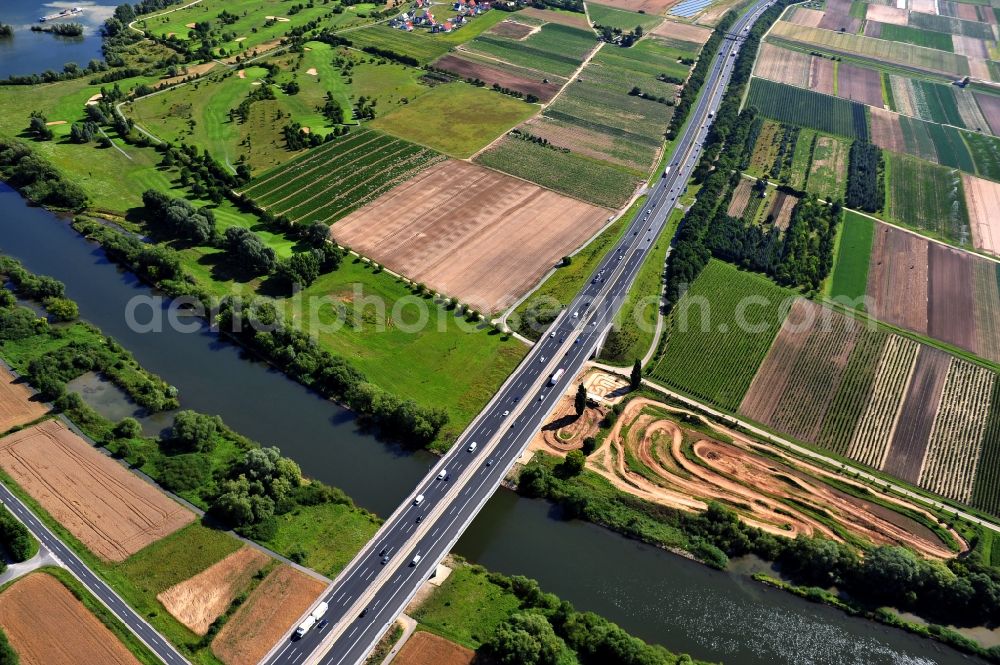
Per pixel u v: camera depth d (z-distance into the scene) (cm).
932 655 17250
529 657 15412
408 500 19162
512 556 18875
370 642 16000
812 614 17938
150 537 18088
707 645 17200
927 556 19038
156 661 15538
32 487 19162
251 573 17425
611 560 18925
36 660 15388
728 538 19275
